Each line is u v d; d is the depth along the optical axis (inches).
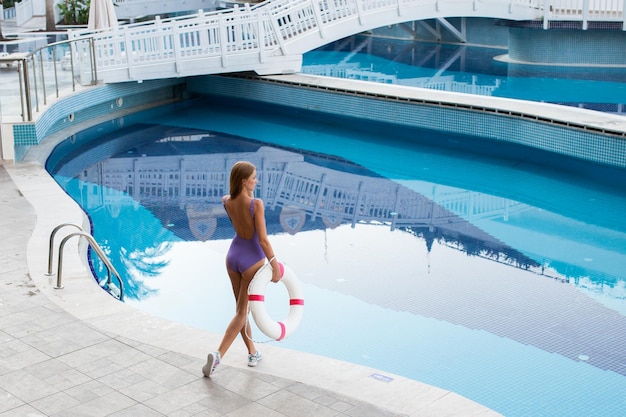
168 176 526.0
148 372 215.5
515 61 930.7
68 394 203.8
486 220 433.4
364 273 356.8
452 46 1099.3
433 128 592.4
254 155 581.9
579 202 462.3
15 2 1331.2
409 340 289.4
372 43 1173.7
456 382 257.6
